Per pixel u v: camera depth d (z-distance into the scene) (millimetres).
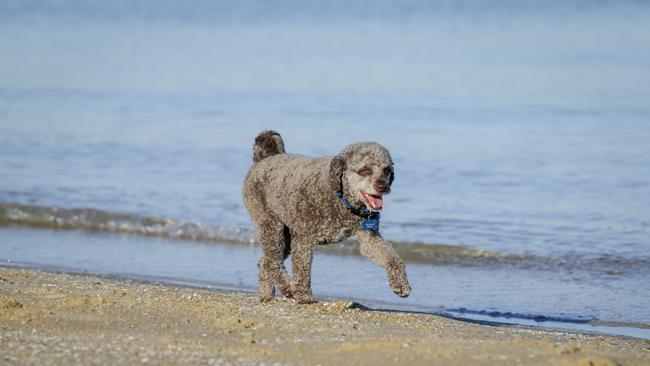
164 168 21422
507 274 13953
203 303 10344
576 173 20438
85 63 39125
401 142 23734
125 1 73000
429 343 8461
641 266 14227
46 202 18609
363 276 13836
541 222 16828
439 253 15156
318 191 9961
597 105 27953
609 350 8773
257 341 8633
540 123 25891
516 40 43719
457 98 29750
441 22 53312
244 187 11055
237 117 27156
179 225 17188
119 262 14789
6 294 10625
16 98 30578
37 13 63750
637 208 17656
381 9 61781
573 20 50375
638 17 49938
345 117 26922
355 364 7762
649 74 32656
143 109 28703
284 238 10969
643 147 22703
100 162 21984
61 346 8312
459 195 18922
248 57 40156
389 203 18359
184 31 52594
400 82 32969
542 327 11078
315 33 49750
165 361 7867
